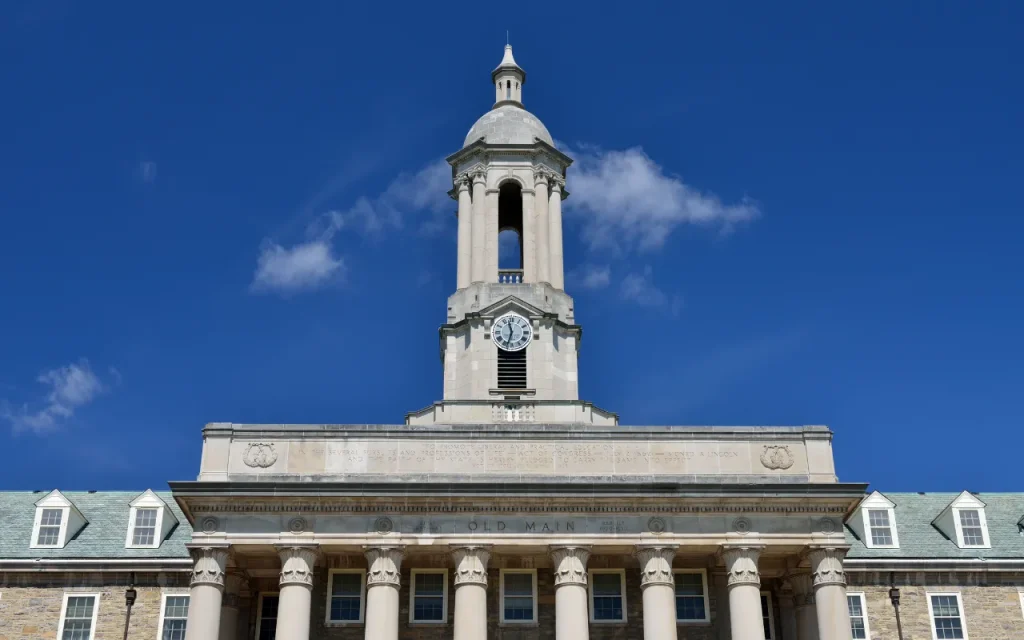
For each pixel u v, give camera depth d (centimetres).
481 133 6378
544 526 4894
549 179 6253
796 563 5116
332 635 5091
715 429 5166
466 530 4872
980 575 5641
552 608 5138
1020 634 5544
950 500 6288
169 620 5441
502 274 6081
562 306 5947
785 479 5050
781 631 5275
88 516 5919
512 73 6725
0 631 5397
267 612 5259
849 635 4794
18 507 5988
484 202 6141
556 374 5753
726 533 4912
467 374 5731
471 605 4753
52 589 5484
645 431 5144
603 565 5222
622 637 5128
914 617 5553
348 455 5053
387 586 4778
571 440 5112
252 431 5075
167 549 5644
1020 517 6044
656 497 4897
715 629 5156
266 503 4853
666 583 4831
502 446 5091
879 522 5838
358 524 4869
